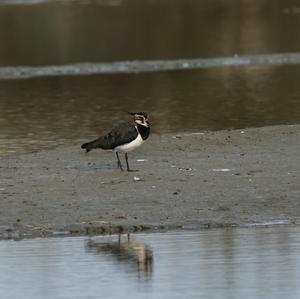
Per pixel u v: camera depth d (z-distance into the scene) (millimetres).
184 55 41750
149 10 62312
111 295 13227
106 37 48531
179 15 58688
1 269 14375
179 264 14438
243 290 13320
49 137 24203
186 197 17469
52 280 13820
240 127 25047
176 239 15609
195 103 29625
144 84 34375
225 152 20750
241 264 14398
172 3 66188
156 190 17875
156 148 21312
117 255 14945
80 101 30734
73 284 13695
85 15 60000
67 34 50281
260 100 29766
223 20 55344
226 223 16328
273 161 19766
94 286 13609
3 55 43562
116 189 18000
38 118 27469
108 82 35125
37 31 52094
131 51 43406
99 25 54094
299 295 13086
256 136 22156
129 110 28578
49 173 19312
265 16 56719
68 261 14688
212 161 19953
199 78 35469
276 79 34375
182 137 22391
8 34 51281
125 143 18734
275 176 18609
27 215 16734
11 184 18516
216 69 37625
